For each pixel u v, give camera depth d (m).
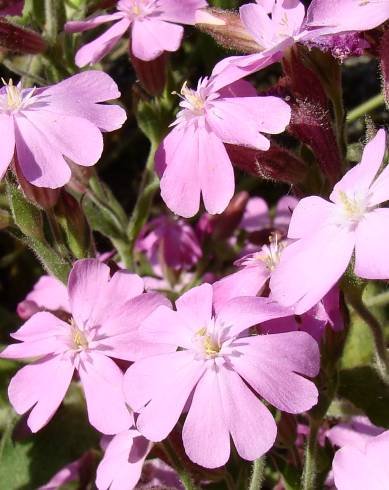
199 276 0.26
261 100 0.19
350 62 0.32
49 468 0.24
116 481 0.19
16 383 0.19
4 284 0.32
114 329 0.19
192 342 0.18
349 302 0.19
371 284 0.25
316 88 0.20
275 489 0.22
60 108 0.20
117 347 0.19
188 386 0.18
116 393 0.19
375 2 0.19
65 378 0.19
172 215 0.27
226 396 0.17
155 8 0.22
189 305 0.19
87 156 0.19
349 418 0.22
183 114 0.20
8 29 0.23
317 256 0.18
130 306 0.19
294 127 0.20
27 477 0.24
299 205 0.18
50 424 0.24
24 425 0.24
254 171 0.20
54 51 0.24
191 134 0.20
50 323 0.20
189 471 0.20
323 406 0.19
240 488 0.20
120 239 0.25
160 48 0.22
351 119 0.30
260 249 0.22
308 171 0.20
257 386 0.17
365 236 0.17
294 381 0.17
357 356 0.23
